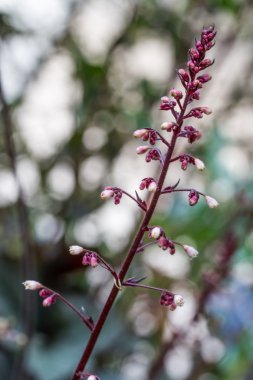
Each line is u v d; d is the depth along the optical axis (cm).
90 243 50
